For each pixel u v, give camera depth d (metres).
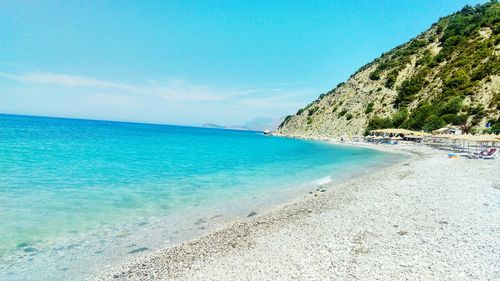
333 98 129.75
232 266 8.46
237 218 13.44
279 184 21.55
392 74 107.44
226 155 41.69
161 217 13.30
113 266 8.66
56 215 12.80
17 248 9.62
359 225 11.52
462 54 89.81
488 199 14.66
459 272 7.55
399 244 9.47
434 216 12.20
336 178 24.53
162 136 90.19
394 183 19.89
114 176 22.08
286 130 143.88
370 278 7.42
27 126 102.44
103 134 81.31
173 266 8.60
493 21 93.62
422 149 53.44
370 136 83.06
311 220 12.48
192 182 21.17
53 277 8.01
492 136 38.94
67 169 24.03
